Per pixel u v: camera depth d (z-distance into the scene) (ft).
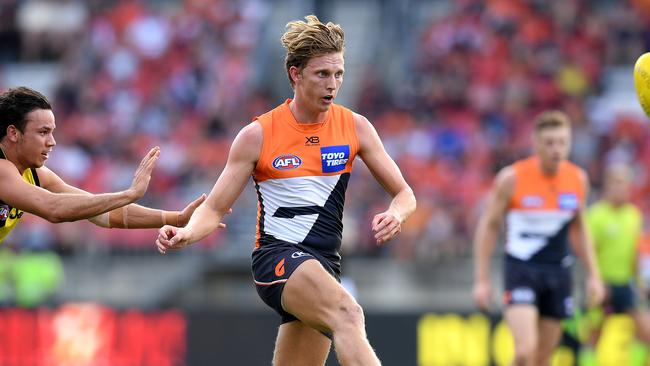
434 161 207.72
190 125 225.97
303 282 62.34
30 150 63.62
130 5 266.77
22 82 273.13
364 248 183.52
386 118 225.97
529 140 214.90
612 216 133.39
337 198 65.92
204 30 256.11
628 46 247.70
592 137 215.31
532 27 248.93
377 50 260.21
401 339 135.33
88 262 180.65
